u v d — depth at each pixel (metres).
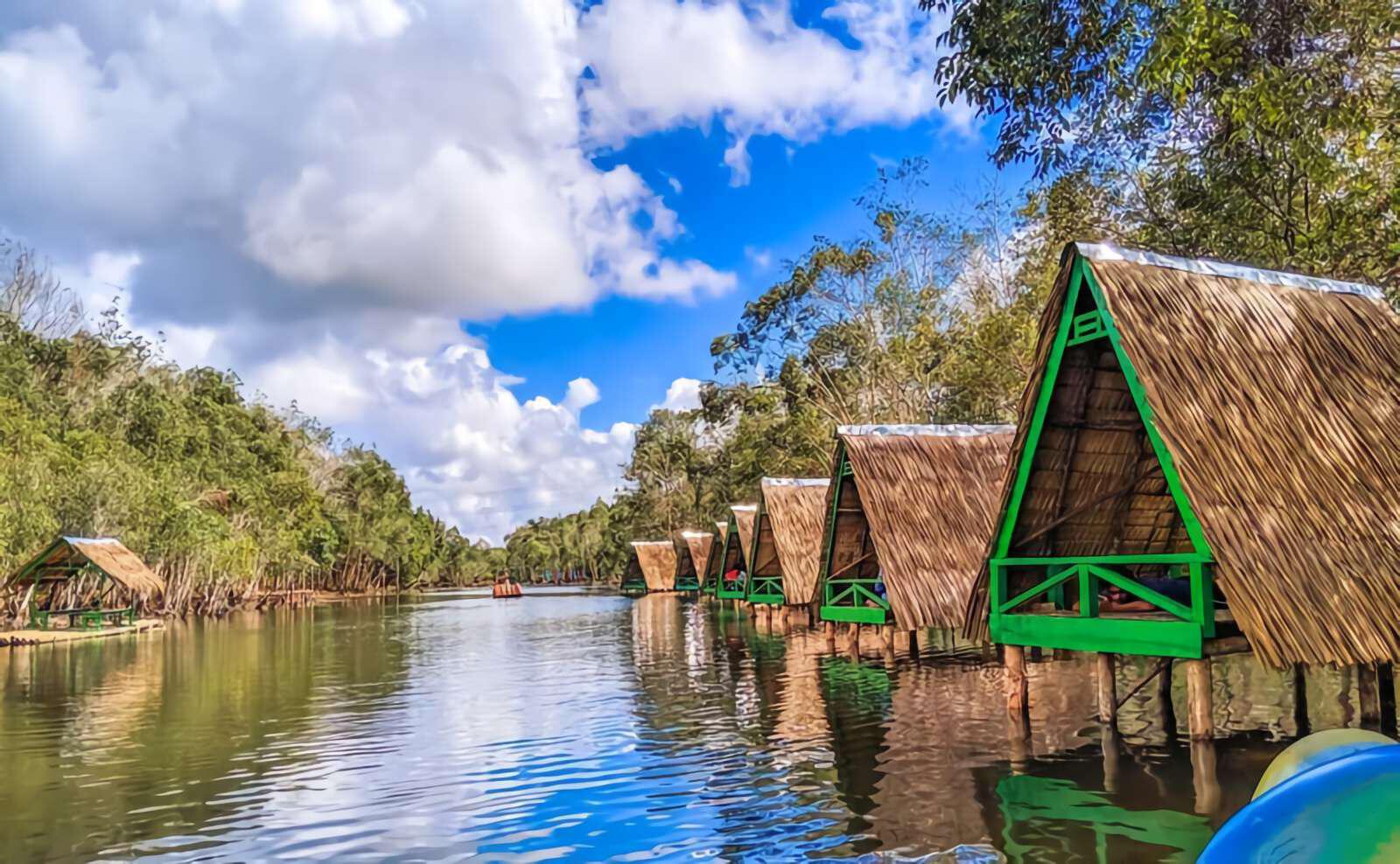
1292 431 8.45
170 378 63.97
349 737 11.11
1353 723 9.64
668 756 9.53
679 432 68.94
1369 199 12.38
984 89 10.53
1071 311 9.11
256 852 6.83
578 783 8.55
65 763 9.86
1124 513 10.96
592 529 93.50
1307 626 7.23
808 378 40.47
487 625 31.95
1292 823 2.83
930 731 10.01
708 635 23.97
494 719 12.17
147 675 18.00
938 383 35.66
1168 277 9.19
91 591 35.06
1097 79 10.62
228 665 19.64
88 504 33.62
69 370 51.25
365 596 71.50
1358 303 10.00
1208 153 12.61
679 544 46.69
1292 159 11.17
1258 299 9.46
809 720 11.05
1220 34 9.54
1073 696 11.79
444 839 7.02
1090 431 9.94
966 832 6.64
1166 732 9.54
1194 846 6.20
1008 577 10.55
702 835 6.85
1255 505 7.85
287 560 53.12
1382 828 2.71
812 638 21.03
